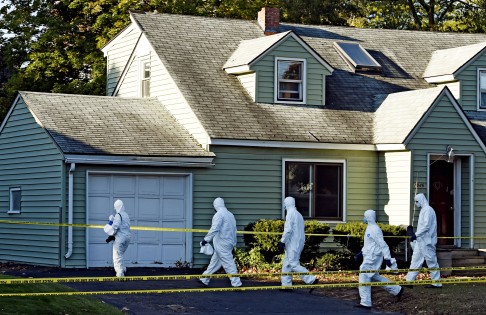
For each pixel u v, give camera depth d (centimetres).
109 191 2691
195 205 2781
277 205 2872
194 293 2197
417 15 4959
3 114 3944
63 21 4081
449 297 2172
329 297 2211
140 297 2097
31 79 3991
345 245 2734
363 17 4947
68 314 1736
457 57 3278
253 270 2625
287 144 2855
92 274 2486
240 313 1950
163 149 2739
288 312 1981
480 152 2981
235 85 3008
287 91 3017
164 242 2762
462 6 4934
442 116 2917
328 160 2934
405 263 2783
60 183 2636
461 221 2997
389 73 3309
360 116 3061
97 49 3991
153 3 3947
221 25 3275
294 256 2247
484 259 2919
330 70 3077
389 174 2942
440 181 3009
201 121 2797
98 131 2762
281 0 4525
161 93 3041
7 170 2958
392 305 2111
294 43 3022
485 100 3222
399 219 2894
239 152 2830
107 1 4028
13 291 1830
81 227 2644
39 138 2764
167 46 3080
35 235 2766
